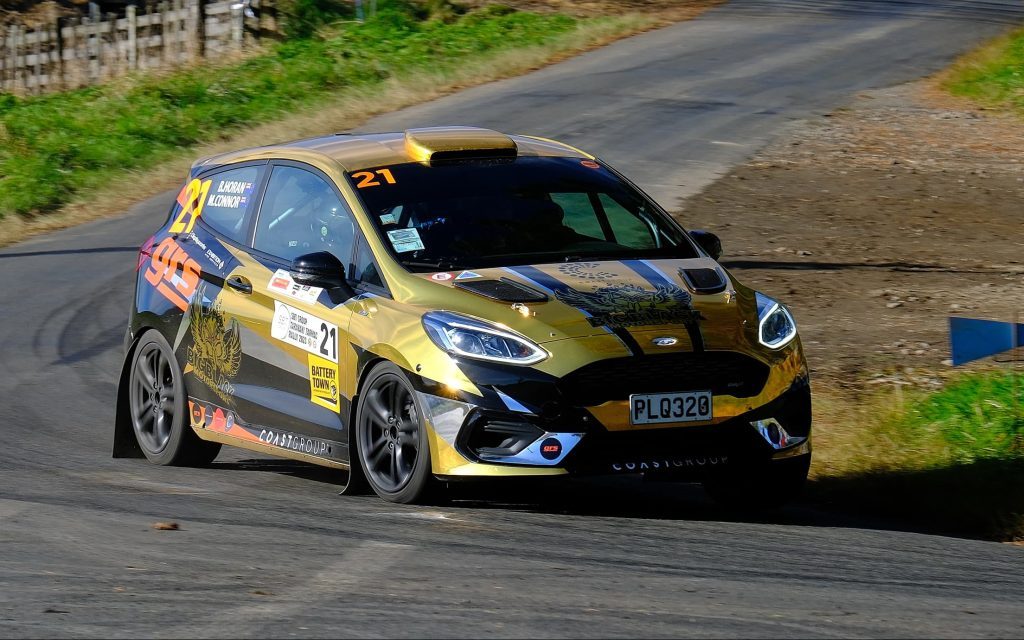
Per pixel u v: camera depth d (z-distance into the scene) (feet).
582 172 89.15
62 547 68.69
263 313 85.92
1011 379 105.70
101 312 153.38
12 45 421.59
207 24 380.99
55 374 126.62
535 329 71.97
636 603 56.34
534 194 85.10
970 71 318.24
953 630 53.26
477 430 71.72
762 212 198.80
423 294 75.87
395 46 370.73
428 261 78.74
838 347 126.41
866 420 99.09
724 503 81.30
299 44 373.20
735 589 59.00
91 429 107.65
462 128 94.02
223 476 91.04
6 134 288.51
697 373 72.79
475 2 450.30
